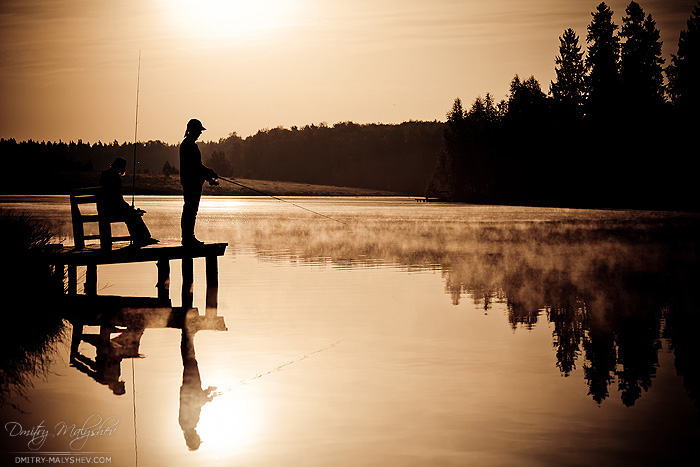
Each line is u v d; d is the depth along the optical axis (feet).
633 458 19.81
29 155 526.57
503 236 112.06
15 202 240.32
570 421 22.88
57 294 47.88
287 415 23.62
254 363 30.73
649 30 294.46
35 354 32.96
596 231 124.26
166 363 30.96
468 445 20.81
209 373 29.09
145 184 521.24
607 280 58.90
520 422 22.80
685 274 62.49
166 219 151.84
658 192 290.56
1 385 27.58
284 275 62.34
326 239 105.19
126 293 53.26
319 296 50.42
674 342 34.68
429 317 41.93
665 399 25.21
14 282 43.60
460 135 415.44
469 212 216.13
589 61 311.06
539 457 19.93
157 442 21.43
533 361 30.89
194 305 47.06
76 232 50.42
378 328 38.47
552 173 332.80
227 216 180.45
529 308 44.80
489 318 41.45
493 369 29.50
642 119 291.38
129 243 54.13
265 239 104.06
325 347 33.76
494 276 61.62
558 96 331.36
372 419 23.09
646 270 65.77
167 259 53.26
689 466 19.25
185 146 50.06
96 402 25.31
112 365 30.71
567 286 55.01
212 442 21.31
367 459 19.85
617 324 39.52
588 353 32.37
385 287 54.85
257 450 20.66
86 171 540.52
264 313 43.68
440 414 23.62
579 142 316.60
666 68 293.02
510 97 394.11
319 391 26.32
